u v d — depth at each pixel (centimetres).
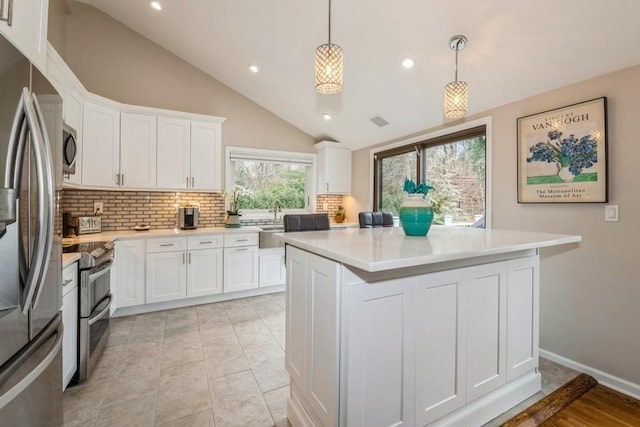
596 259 210
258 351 244
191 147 372
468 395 157
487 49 227
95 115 305
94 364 215
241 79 399
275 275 398
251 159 448
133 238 315
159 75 382
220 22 299
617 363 200
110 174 321
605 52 193
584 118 214
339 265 122
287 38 290
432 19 218
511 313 175
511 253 176
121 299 311
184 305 350
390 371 132
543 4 181
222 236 363
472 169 315
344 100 367
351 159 501
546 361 234
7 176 92
